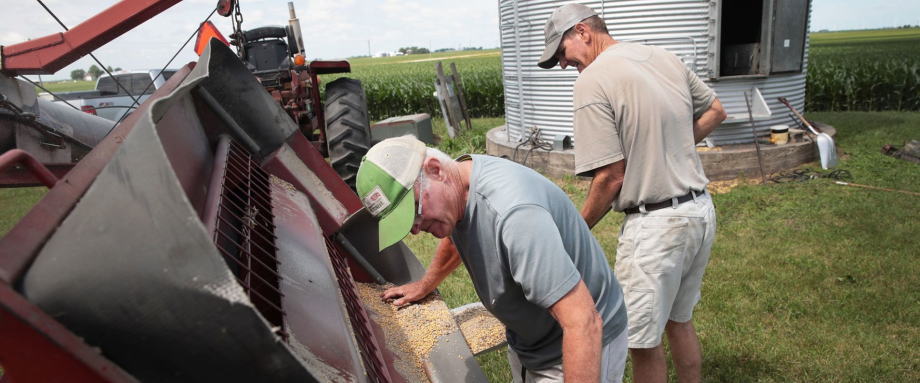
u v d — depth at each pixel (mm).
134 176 883
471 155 1789
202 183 1648
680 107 2479
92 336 900
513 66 9008
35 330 857
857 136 10219
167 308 881
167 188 844
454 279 4566
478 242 1686
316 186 2506
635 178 2471
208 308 877
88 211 922
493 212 1609
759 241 5414
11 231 972
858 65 19250
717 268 4781
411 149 1600
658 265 2484
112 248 881
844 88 16109
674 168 2449
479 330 2375
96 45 3793
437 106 19203
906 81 15883
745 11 9695
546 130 8547
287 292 1356
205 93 2160
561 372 1973
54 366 902
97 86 11711
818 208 6297
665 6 7363
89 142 3656
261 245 1709
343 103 6547
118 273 878
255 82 2350
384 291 2418
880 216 5941
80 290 886
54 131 3451
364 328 1801
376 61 105438
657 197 2459
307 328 1258
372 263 2500
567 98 8117
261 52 7387
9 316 869
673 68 2553
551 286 1548
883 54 33094
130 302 882
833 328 3730
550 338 1958
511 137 9516
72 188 1171
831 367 3297
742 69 9664
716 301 4156
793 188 7086
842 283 4406
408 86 20266
